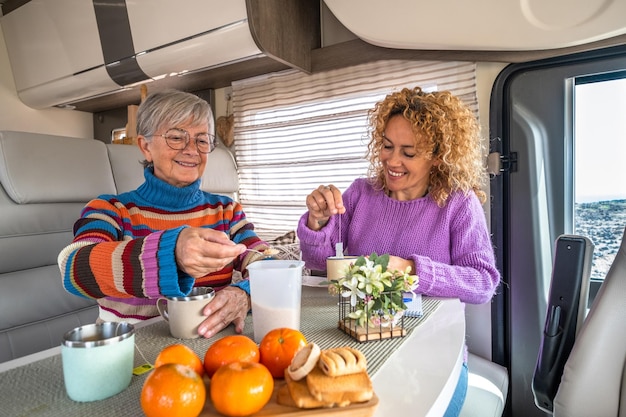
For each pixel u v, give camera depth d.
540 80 1.70
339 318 0.88
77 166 1.76
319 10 2.31
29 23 2.60
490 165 1.79
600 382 0.83
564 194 1.68
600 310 0.84
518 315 1.78
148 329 0.83
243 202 2.73
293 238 2.23
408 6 1.63
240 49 1.99
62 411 0.51
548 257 1.73
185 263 0.73
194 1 1.98
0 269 1.53
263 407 0.48
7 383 0.59
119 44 2.28
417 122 1.25
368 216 1.43
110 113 3.17
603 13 1.38
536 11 1.46
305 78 2.36
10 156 1.54
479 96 1.87
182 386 0.44
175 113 1.16
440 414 0.54
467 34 1.64
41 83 2.69
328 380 0.48
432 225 1.33
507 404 1.81
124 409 0.51
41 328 1.60
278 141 2.54
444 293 1.08
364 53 2.08
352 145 2.25
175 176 1.21
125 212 1.15
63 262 0.88
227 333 0.81
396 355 0.69
